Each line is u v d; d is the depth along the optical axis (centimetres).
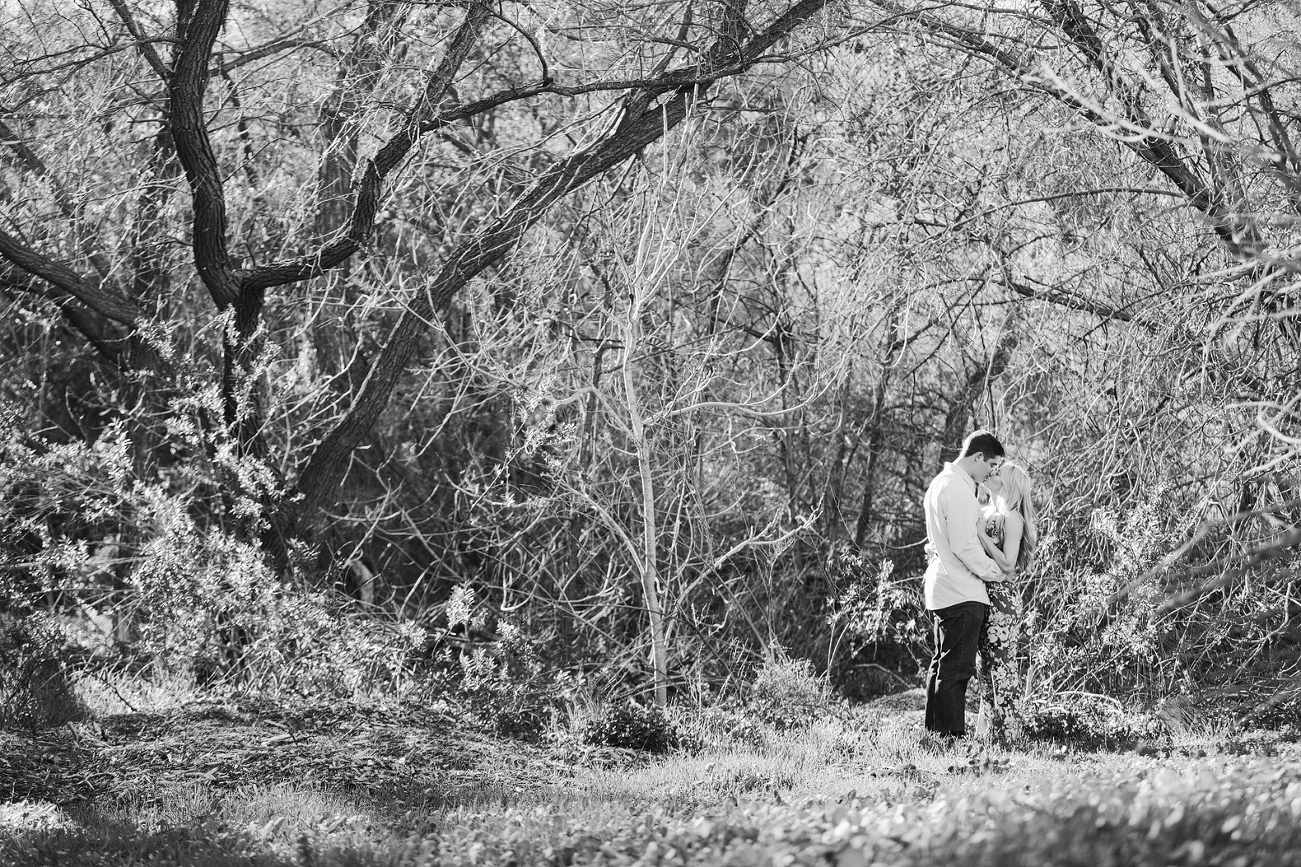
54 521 1383
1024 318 1254
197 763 800
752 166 1405
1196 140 716
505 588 1318
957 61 1241
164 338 1387
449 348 1523
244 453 1269
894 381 1536
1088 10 1097
